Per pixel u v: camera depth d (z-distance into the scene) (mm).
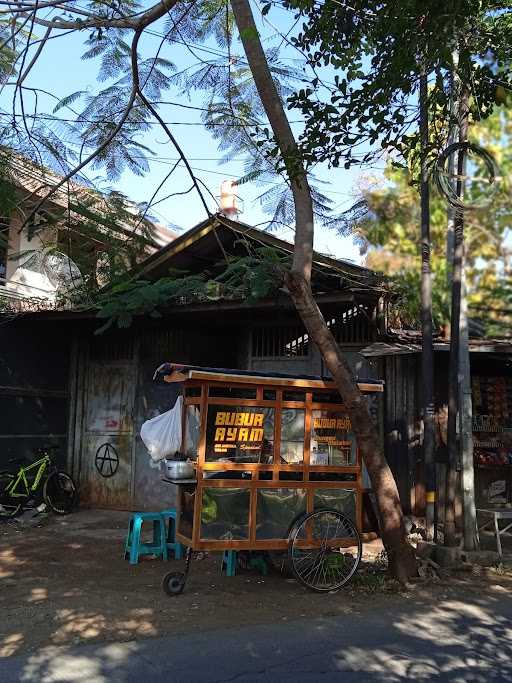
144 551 7680
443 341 8250
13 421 10828
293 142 6605
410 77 5699
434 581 6672
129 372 11617
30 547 8492
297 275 6562
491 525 9297
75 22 6742
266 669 4426
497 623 5453
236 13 6562
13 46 7391
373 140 5996
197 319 11039
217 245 10844
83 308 9938
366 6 5691
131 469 11359
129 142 7633
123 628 5246
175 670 4402
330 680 4246
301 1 5609
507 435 9469
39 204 7793
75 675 4312
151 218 8609
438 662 4566
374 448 6691
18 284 11211
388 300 8367
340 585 6441
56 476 10984
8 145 7426
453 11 4938
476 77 5172
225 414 6391
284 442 6762
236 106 7730
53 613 5617
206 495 6207
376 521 7062
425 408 7625
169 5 6461
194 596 6184
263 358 10828
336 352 6652
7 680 4234
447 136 5930
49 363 11609
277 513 6465
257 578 6914
